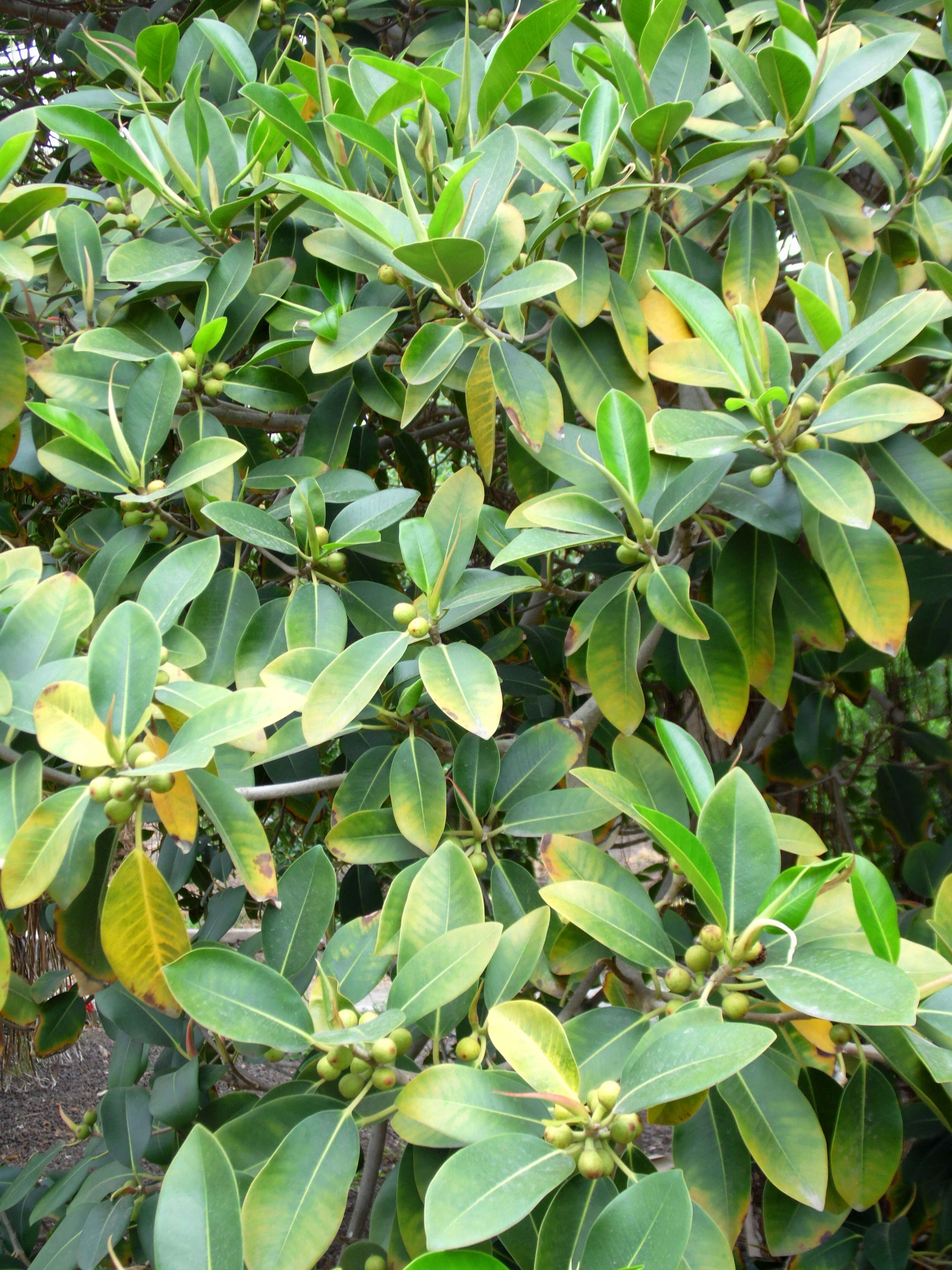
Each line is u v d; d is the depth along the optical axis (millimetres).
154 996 1208
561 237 1844
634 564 1528
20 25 4441
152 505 1630
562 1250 982
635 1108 932
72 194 2027
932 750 2764
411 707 1515
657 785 1487
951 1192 1951
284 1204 1055
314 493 1694
